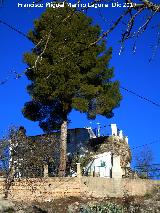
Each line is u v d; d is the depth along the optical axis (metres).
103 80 44.16
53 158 43.06
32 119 45.16
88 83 43.09
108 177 40.69
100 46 41.25
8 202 33.84
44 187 37.03
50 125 45.22
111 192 38.00
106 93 44.22
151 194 37.34
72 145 50.75
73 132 51.19
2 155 38.09
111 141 48.53
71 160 48.56
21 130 40.91
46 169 39.31
